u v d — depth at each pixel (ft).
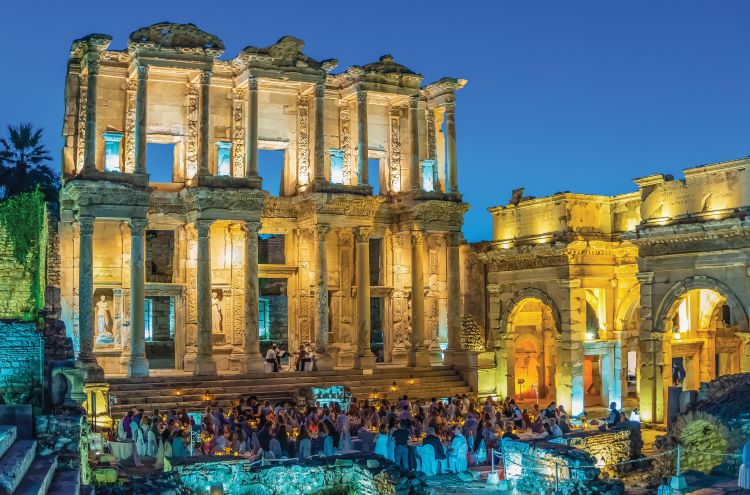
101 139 165.99
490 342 193.88
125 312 167.43
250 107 168.04
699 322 177.88
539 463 105.91
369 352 172.55
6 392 96.43
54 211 160.35
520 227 189.57
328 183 173.06
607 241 179.52
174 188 171.32
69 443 87.81
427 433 123.03
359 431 126.52
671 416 125.80
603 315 181.06
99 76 166.71
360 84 178.60
